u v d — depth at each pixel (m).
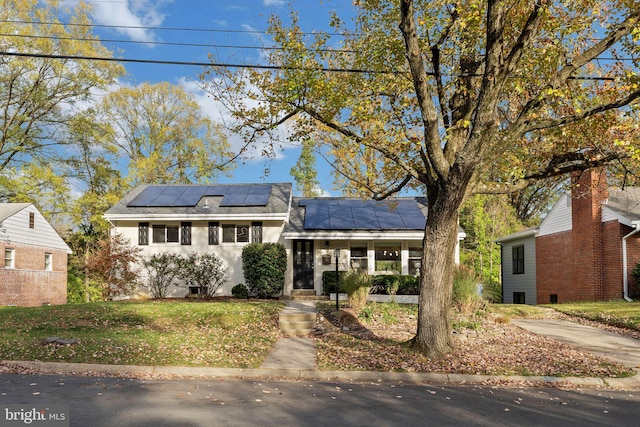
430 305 10.31
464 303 14.86
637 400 7.70
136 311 14.62
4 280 23.14
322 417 6.23
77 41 29.89
